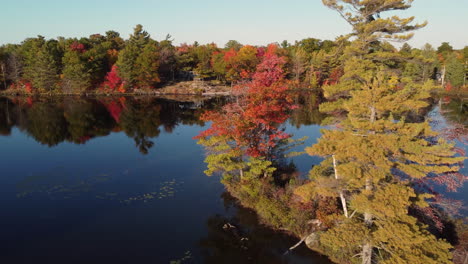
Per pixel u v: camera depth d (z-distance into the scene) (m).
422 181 15.66
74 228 17.58
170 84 99.50
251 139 21.00
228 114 21.77
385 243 13.98
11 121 47.62
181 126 46.59
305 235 16.84
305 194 13.77
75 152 32.62
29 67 85.75
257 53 101.56
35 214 19.12
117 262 14.66
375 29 20.84
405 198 11.45
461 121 38.16
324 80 99.75
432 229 15.91
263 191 20.22
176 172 26.88
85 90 87.00
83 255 15.14
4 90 86.00
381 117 16.23
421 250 11.77
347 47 21.58
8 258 14.74
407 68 73.00
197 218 19.00
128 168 27.83
